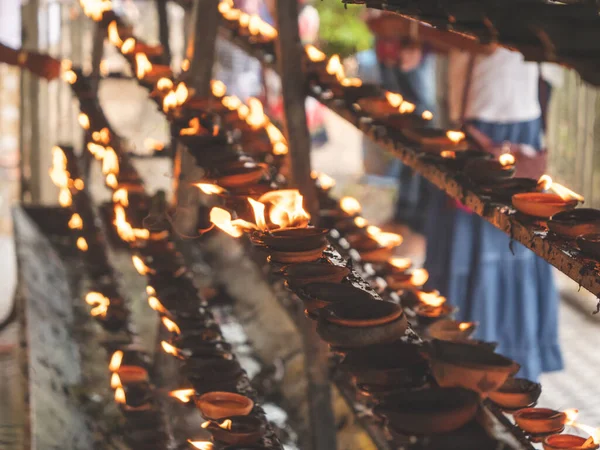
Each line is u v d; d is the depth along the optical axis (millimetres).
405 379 2029
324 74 4027
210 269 6828
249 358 5695
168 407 4199
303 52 4117
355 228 4316
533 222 2650
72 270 6707
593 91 9141
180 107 3791
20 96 8328
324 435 3986
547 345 5984
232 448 2605
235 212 3100
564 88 9477
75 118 9469
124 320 4637
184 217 4102
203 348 3260
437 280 6043
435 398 1853
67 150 6707
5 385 5738
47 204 8133
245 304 6324
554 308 5922
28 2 8109
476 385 1916
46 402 4312
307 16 11992
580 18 1827
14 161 12117
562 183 9609
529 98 5910
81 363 5250
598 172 9172
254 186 3232
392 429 1850
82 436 4289
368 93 3871
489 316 5910
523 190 2871
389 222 10086
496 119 5895
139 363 4164
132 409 3729
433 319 3660
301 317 3998
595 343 7266
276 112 9695
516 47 1941
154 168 9125
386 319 2129
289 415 5062
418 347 2098
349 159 13359
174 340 3338
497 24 1993
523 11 1924
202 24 4074
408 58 7148
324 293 2324
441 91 6910
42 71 6281
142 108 11375
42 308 5559
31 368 4574
